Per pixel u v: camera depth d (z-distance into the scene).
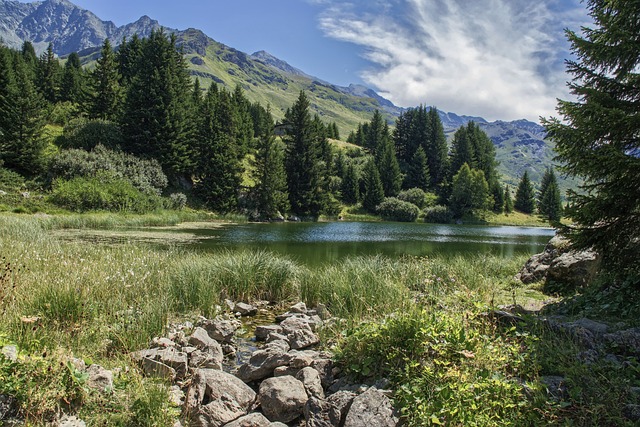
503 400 3.34
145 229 27.16
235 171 49.75
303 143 62.09
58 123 49.25
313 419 3.59
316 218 60.66
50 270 7.40
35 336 4.43
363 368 4.23
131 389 3.69
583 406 3.20
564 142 6.62
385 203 70.62
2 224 16.81
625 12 6.40
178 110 45.28
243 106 83.88
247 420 3.54
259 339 6.41
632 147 6.37
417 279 9.31
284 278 9.57
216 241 21.69
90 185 33.50
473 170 81.69
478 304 4.99
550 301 7.35
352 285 8.22
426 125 96.69
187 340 5.49
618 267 6.69
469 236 36.47
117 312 5.89
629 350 4.18
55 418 3.07
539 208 85.62
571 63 7.19
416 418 3.26
